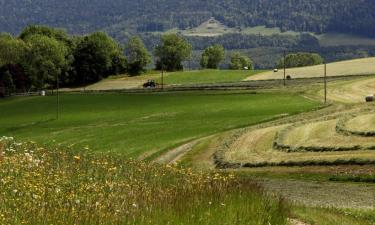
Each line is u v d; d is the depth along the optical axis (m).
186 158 92.06
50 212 16.52
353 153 79.06
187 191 23.23
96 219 16.58
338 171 72.38
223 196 23.33
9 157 25.88
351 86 184.25
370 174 68.31
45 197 18.36
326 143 86.50
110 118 154.00
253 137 100.62
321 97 163.38
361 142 83.94
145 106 176.00
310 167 76.38
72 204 17.59
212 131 118.38
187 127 126.44
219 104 164.75
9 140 32.78
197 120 136.75
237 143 97.31
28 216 16.00
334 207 45.31
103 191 20.75
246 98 173.62
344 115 112.12
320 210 37.03
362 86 183.12
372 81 193.25
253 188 26.89
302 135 95.19
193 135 115.31
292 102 156.00
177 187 24.27
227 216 20.47
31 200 17.70
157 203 19.84
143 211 18.36
